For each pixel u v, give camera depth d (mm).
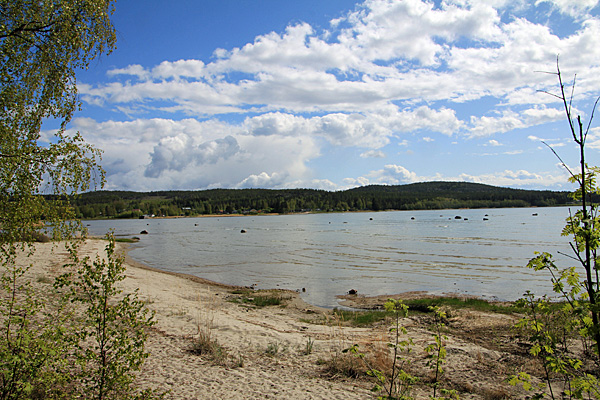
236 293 20578
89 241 44906
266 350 9562
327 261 34188
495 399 6598
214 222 147375
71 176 6305
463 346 9625
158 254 42688
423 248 42750
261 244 52906
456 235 59344
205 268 31453
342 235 66500
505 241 48562
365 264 31953
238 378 7492
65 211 6203
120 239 62594
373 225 96438
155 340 9844
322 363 8586
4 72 6285
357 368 8031
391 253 39000
